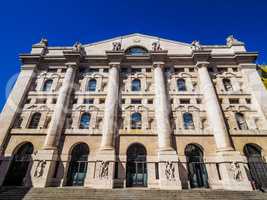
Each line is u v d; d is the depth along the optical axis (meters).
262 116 26.33
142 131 25.69
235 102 28.84
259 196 17.62
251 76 30.16
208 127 26.25
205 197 17.36
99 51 35.09
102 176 21.72
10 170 23.59
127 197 17.30
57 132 25.16
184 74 31.78
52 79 31.84
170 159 22.50
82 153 25.03
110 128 25.25
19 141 25.20
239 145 24.34
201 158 24.44
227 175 21.44
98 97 29.61
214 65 32.28
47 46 36.09
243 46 33.69
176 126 26.44
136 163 24.14
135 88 31.00
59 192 18.16
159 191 18.38
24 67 32.38
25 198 17.22
